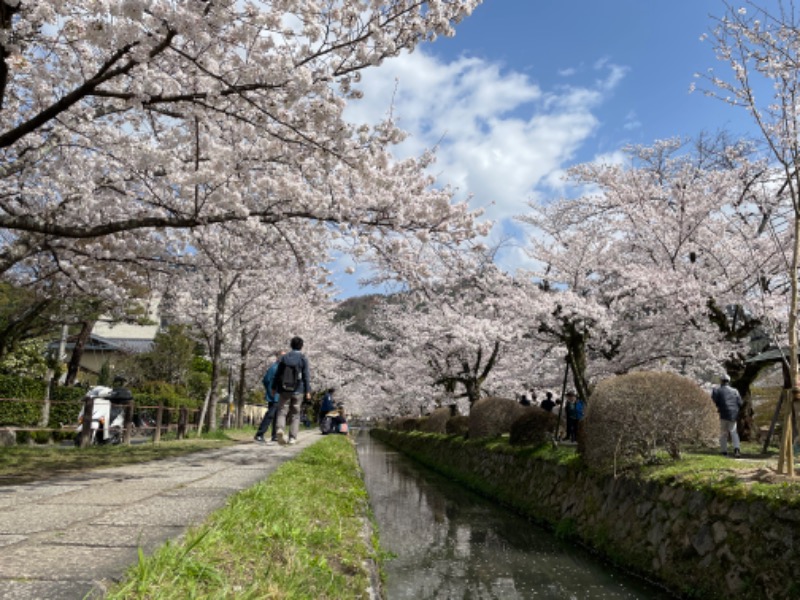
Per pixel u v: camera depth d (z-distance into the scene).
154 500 3.94
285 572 2.41
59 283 10.38
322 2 5.80
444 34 6.17
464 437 17.23
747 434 13.93
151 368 24.30
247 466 6.78
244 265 9.84
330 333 23.86
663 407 7.26
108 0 4.57
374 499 12.60
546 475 10.05
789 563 4.33
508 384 19.22
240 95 5.55
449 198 8.05
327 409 20.39
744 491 5.19
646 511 6.67
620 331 13.13
